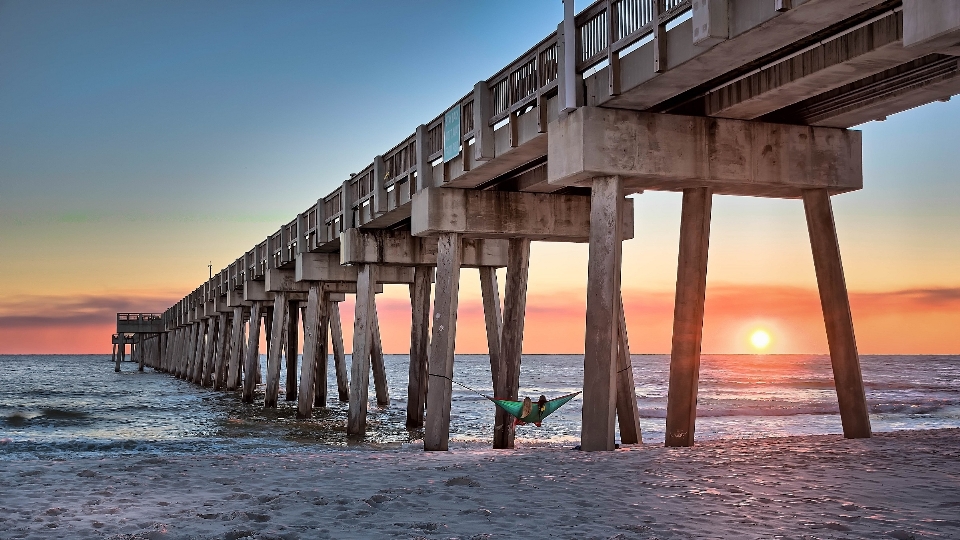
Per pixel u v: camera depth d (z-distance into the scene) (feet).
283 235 134.72
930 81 46.47
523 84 59.26
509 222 73.31
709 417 154.20
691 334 56.18
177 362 336.90
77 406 167.53
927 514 31.55
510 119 59.98
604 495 37.32
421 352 114.32
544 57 56.65
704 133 53.16
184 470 48.73
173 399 188.24
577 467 45.91
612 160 51.29
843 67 43.65
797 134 55.16
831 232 56.95
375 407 156.97
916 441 56.49
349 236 96.27
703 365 578.66
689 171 52.65
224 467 50.01
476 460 52.42
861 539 27.84
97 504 37.50
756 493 36.78
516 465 47.75
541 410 64.95
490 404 184.85
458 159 68.44
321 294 123.85
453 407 174.29
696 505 34.40
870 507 33.06
